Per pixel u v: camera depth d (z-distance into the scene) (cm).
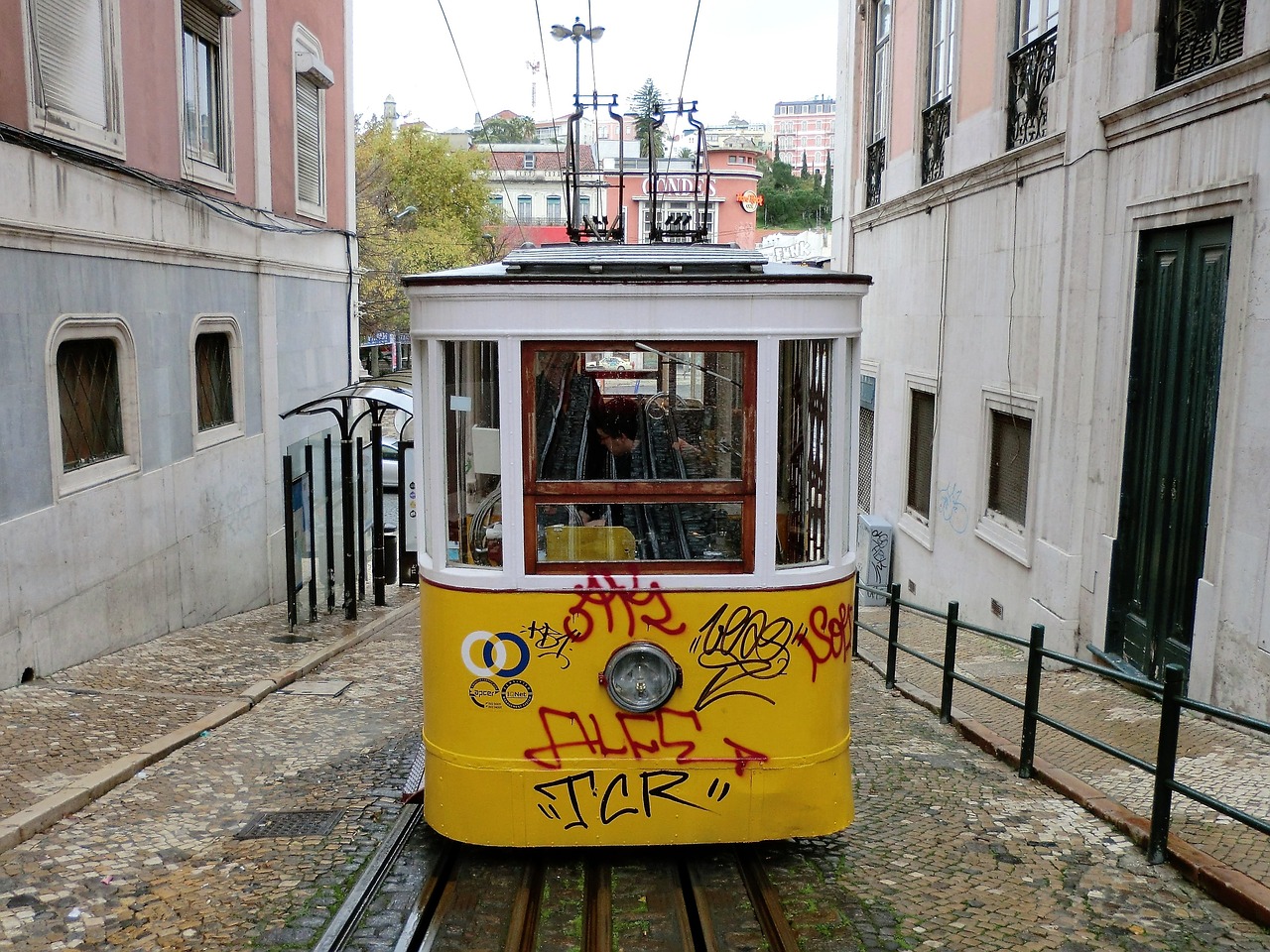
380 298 3359
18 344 754
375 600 1312
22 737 643
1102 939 408
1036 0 966
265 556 1319
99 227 872
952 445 1162
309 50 1499
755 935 422
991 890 452
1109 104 820
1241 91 644
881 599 1404
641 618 455
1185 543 725
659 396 454
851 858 487
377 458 1300
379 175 3600
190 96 1107
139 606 959
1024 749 605
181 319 1054
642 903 450
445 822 470
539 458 453
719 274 447
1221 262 684
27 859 481
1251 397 636
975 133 1091
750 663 460
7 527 738
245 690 820
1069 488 869
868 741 692
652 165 621
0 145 726
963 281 1127
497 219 4044
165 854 492
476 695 461
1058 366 885
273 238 1329
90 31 873
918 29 1281
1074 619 870
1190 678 703
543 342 449
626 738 460
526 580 453
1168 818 474
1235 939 407
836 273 458
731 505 458
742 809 463
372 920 432
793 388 461
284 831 521
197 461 1095
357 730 723
